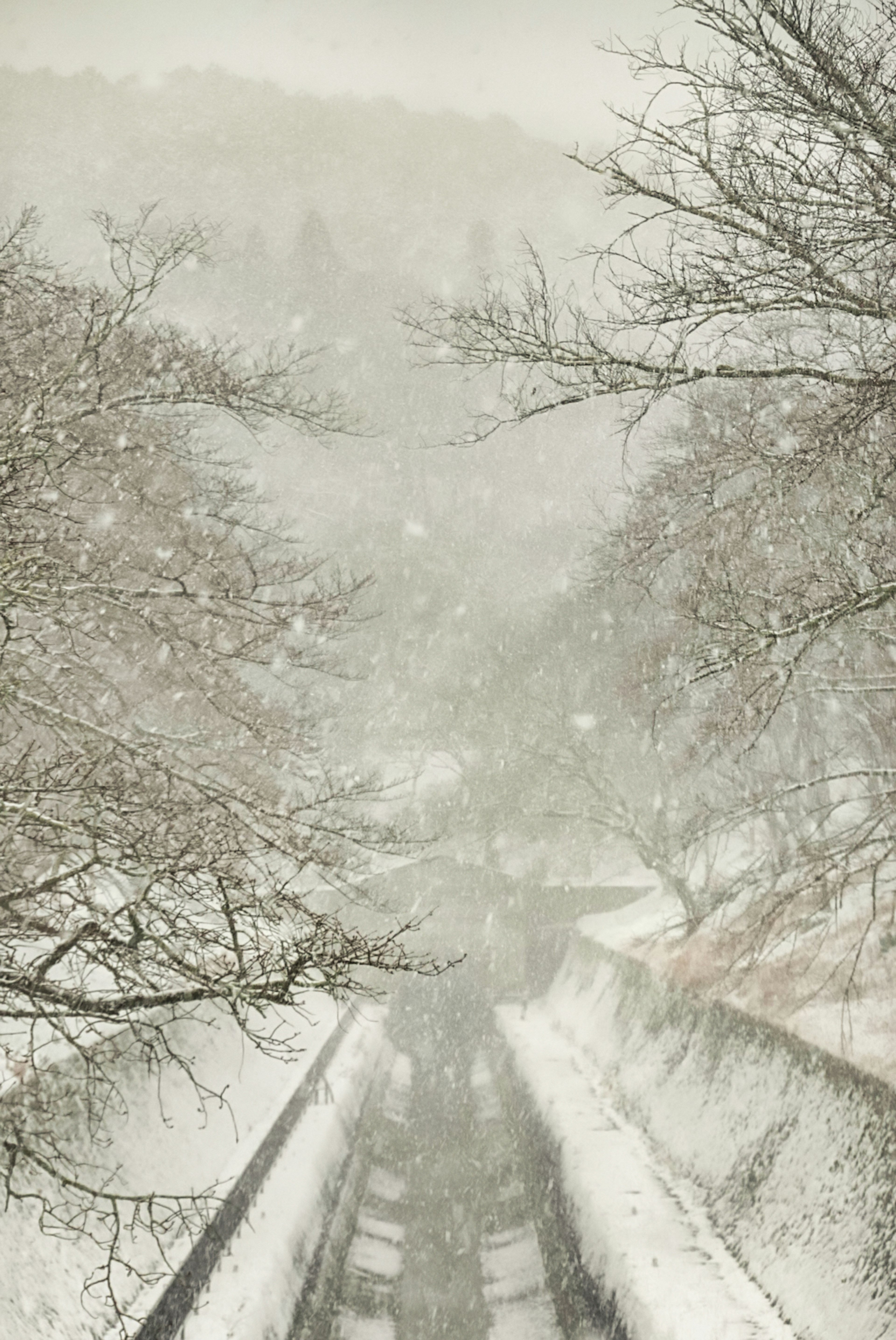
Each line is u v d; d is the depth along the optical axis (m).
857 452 9.59
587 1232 14.26
